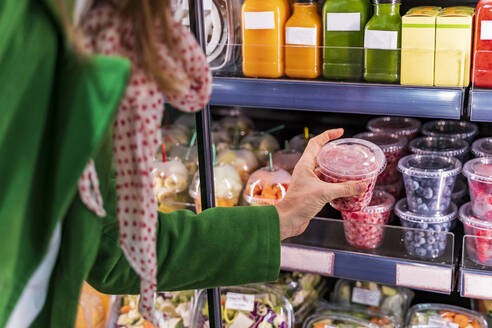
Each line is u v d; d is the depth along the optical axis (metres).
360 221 1.52
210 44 1.53
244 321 1.67
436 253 1.42
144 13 0.63
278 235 0.99
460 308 1.69
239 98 1.48
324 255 1.50
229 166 1.74
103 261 0.94
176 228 0.98
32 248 0.65
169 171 1.71
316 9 1.50
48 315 0.82
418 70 1.34
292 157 1.76
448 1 1.68
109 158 0.80
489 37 1.29
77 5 0.64
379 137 1.65
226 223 0.99
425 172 1.43
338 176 1.28
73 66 0.58
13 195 0.59
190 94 0.74
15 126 0.59
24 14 0.56
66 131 0.59
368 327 1.69
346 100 1.38
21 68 0.57
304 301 1.88
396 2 1.37
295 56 1.49
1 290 0.60
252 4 1.50
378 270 1.45
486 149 1.54
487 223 1.39
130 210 0.73
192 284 1.00
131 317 1.67
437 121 1.70
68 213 0.72
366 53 1.41
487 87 1.31
